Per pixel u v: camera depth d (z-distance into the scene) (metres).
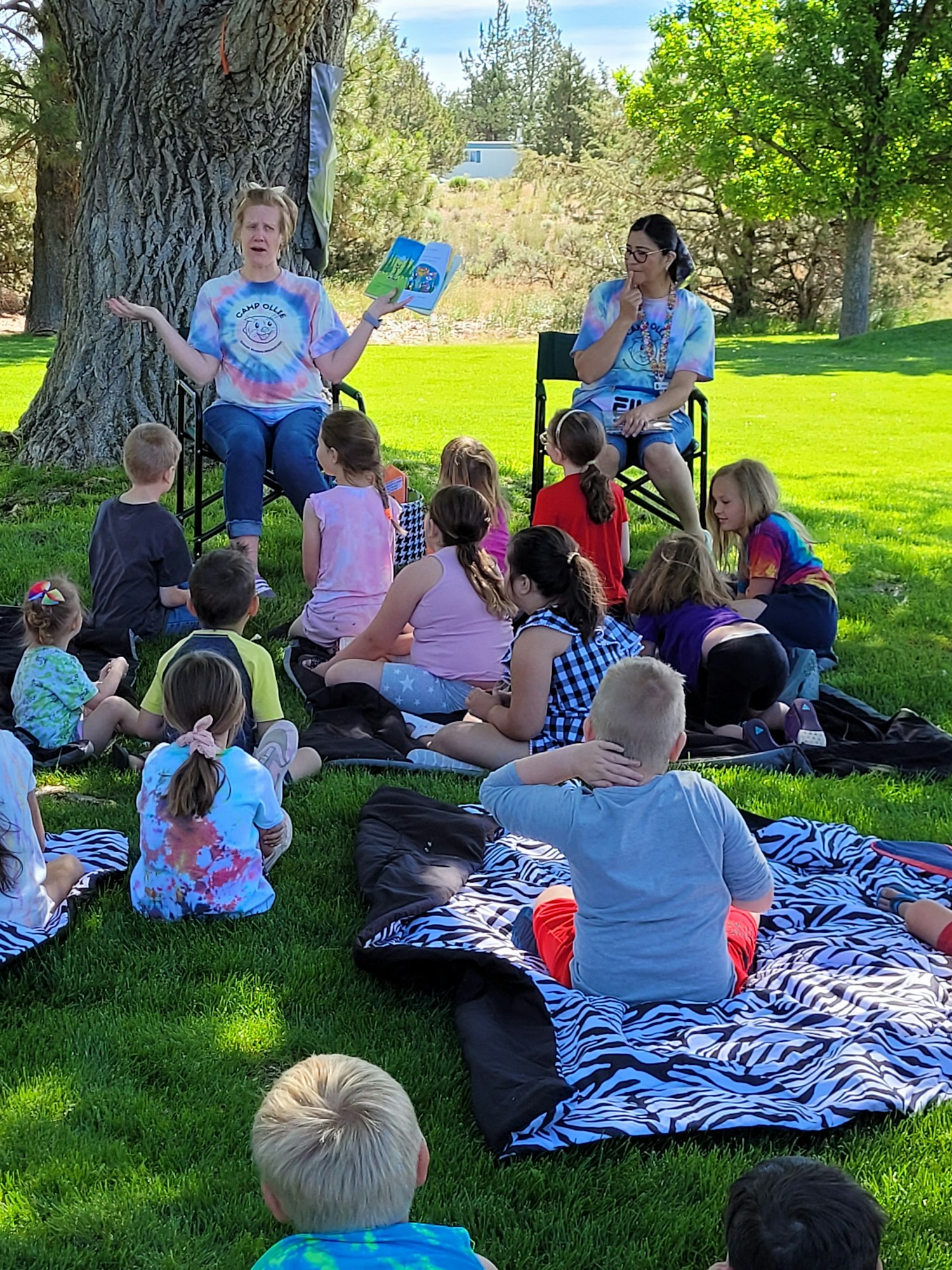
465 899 3.29
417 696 4.70
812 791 4.20
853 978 2.92
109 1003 2.90
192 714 3.24
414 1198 2.27
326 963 3.08
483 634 4.72
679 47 28.14
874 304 31.14
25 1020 2.84
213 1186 2.33
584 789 2.90
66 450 8.05
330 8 7.75
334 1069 1.77
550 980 2.89
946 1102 2.51
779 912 3.27
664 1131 2.40
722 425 13.72
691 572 4.73
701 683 4.71
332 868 3.56
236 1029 2.82
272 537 7.01
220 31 7.37
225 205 7.90
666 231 5.99
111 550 5.27
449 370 18.33
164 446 5.26
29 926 3.08
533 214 35.28
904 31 25.86
